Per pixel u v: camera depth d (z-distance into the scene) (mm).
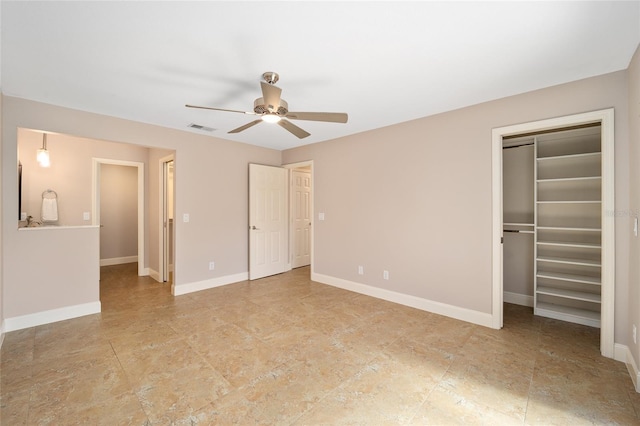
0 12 1546
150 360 2273
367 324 2975
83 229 3217
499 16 1600
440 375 2078
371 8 1535
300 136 2809
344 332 2785
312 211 4691
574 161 3215
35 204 4188
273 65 2148
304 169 5887
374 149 3834
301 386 1951
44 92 2631
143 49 1937
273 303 3619
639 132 1901
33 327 2887
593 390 1899
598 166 3090
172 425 1599
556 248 3330
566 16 1596
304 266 5840
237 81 2402
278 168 5113
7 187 2748
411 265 3488
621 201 2211
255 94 2676
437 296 3270
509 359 2291
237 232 4637
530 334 2734
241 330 2832
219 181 4379
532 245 3500
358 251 4055
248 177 4766
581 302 3199
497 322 2848
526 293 3551
